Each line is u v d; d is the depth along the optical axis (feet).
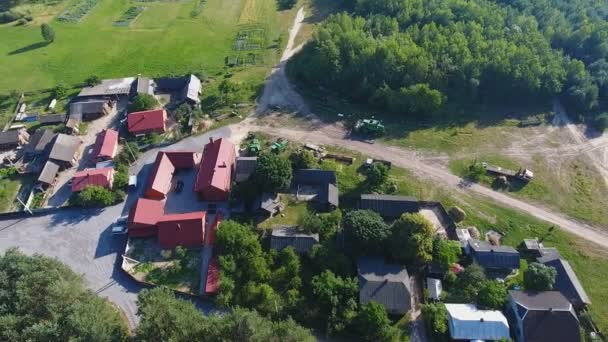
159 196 296.92
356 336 222.28
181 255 256.93
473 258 252.62
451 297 235.81
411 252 240.12
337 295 227.40
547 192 309.83
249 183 289.53
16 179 322.96
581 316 230.07
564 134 363.97
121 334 198.90
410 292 234.99
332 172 303.68
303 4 589.73
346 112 385.50
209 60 467.93
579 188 313.53
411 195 303.27
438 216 283.18
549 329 211.00
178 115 371.15
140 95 378.32
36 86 432.25
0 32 533.55
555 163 334.44
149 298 193.06
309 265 253.24
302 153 314.55
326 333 222.89
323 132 362.74
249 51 481.87
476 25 431.02
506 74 384.68
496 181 317.22
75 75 448.65
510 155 341.62
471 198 303.48
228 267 241.35
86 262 261.65
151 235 272.10
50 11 583.17
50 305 193.06
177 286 245.04
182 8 588.91
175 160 320.29
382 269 241.14
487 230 281.13
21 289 196.54
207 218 285.23
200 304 236.63
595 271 257.96
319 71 415.44
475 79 385.09
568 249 270.46
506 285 243.40
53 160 324.19
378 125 357.61
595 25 428.15
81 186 300.61
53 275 205.16
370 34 436.76
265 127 368.68
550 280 231.91
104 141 338.54
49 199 304.09
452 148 346.95
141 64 463.83
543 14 467.52
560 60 401.08
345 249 255.70
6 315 189.78
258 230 272.92
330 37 435.12
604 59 410.11
